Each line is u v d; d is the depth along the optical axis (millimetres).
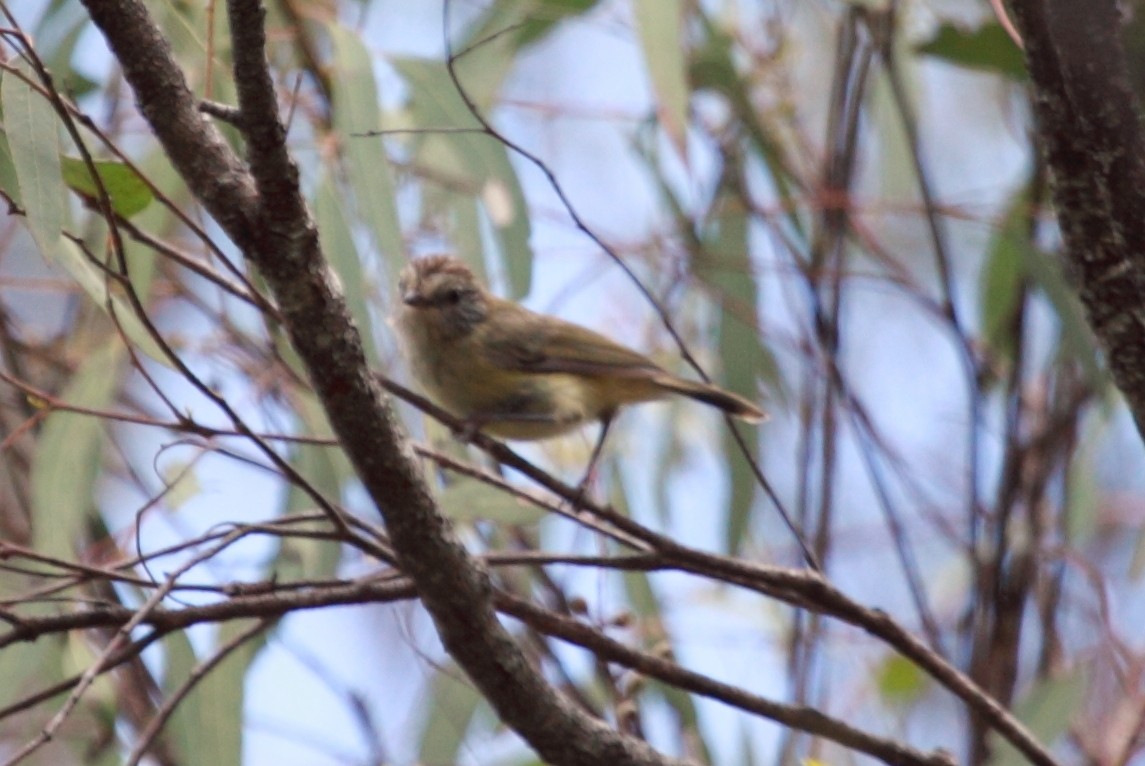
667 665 7348
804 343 10734
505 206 10086
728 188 11391
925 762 7355
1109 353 6461
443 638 6582
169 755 9836
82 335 11039
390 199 9203
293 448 9812
